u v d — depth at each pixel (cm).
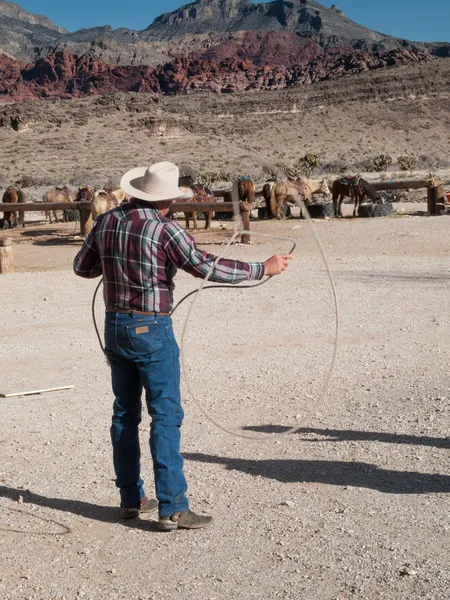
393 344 888
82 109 18125
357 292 1273
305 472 511
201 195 2358
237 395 705
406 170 8531
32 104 18462
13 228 2762
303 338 940
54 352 907
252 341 932
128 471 443
